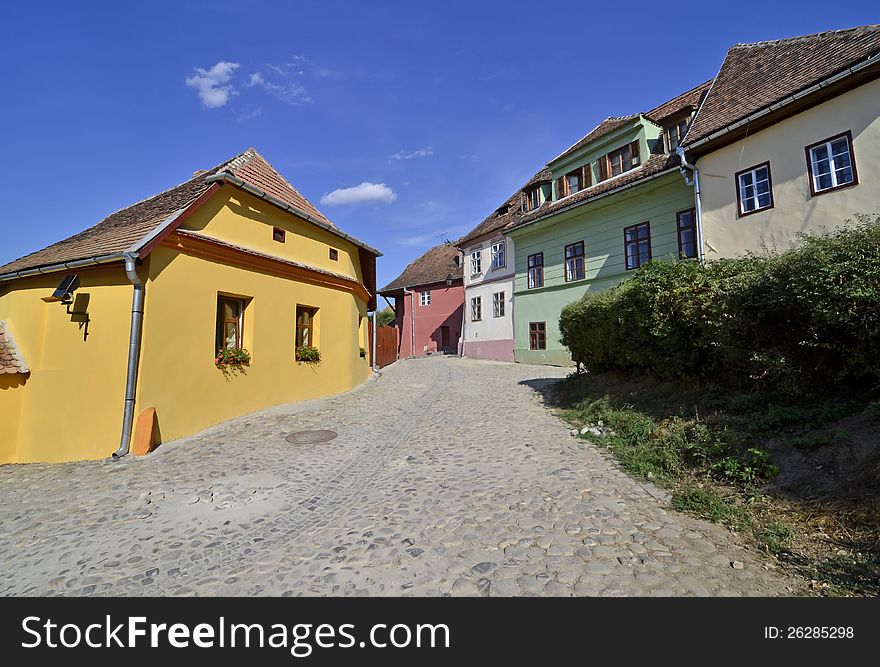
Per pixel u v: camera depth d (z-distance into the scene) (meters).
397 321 34.06
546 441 6.37
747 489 4.00
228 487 5.08
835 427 4.21
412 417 8.53
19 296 7.87
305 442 6.93
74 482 5.49
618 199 15.18
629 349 7.73
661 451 5.21
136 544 3.79
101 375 6.89
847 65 7.97
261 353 9.20
